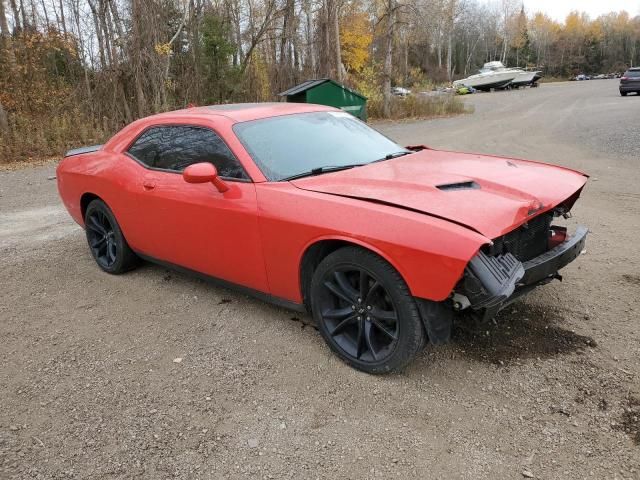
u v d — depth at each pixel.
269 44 29.88
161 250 4.24
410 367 3.13
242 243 3.49
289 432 2.64
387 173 3.39
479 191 3.11
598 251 4.93
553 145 12.59
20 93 18.20
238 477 2.36
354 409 2.79
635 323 3.51
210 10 25.47
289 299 3.46
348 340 3.21
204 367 3.26
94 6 20.39
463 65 97.12
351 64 43.84
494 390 2.88
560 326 3.52
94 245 5.05
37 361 3.42
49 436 2.69
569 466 2.33
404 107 26.02
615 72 104.62
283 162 3.54
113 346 3.58
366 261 2.87
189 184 3.79
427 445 2.51
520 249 3.13
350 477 2.33
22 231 6.67
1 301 4.41
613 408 2.69
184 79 22.22
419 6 27.55
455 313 2.90
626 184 7.84
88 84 18.98
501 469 2.33
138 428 2.72
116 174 4.46
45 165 13.61
